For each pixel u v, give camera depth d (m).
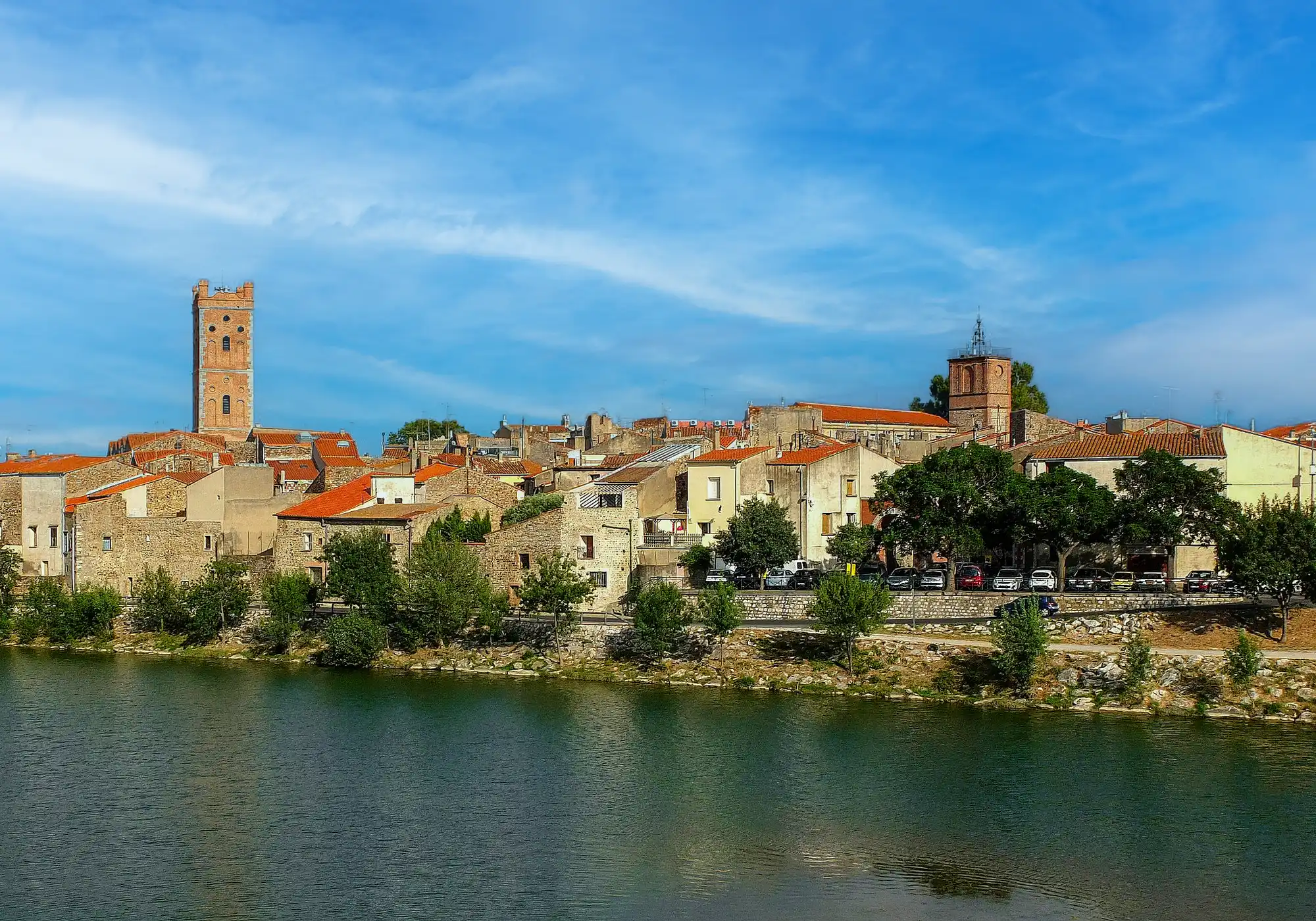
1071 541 116.12
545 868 69.19
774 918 62.69
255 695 109.12
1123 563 126.94
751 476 136.75
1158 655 100.19
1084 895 64.88
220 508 147.25
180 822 77.00
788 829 74.38
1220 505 115.88
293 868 69.62
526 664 116.31
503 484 154.88
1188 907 63.47
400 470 166.00
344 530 134.38
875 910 63.47
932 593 116.19
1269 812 74.88
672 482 139.38
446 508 138.50
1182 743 87.38
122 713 103.25
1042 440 167.38
